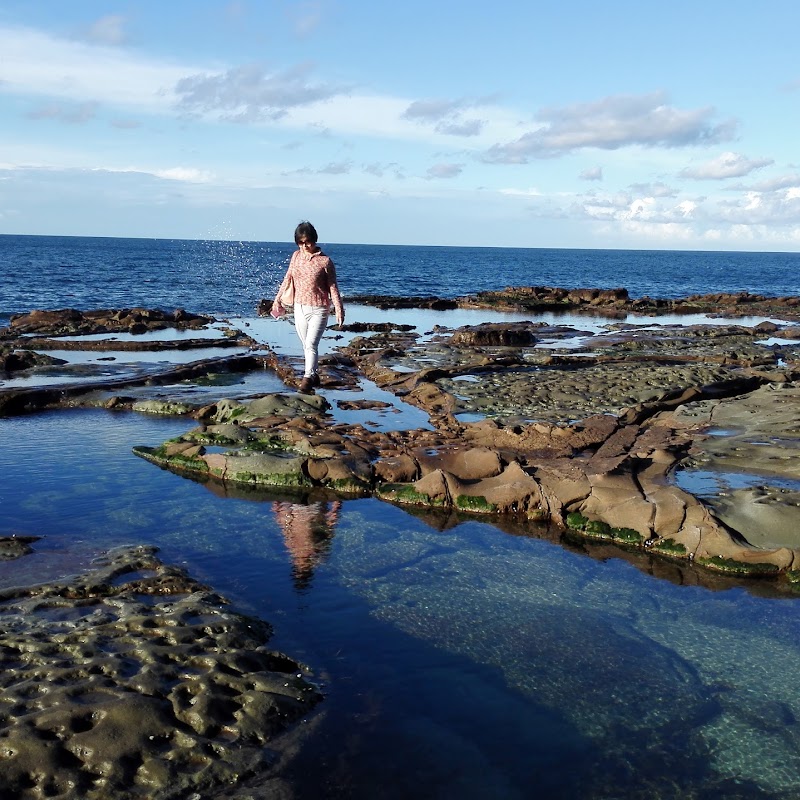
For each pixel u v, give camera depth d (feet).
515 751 12.27
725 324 91.56
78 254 364.17
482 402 37.91
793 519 20.48
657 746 12.53
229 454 26.32
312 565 19.12
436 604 17.26
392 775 11.57
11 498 23.13
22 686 12.74
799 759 12.33
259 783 11.21
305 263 39.93
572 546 21.08
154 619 15.29
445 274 257.34
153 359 53.11
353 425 31.35
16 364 46.14
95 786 10.83
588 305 120.47
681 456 27.14
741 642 16.03
